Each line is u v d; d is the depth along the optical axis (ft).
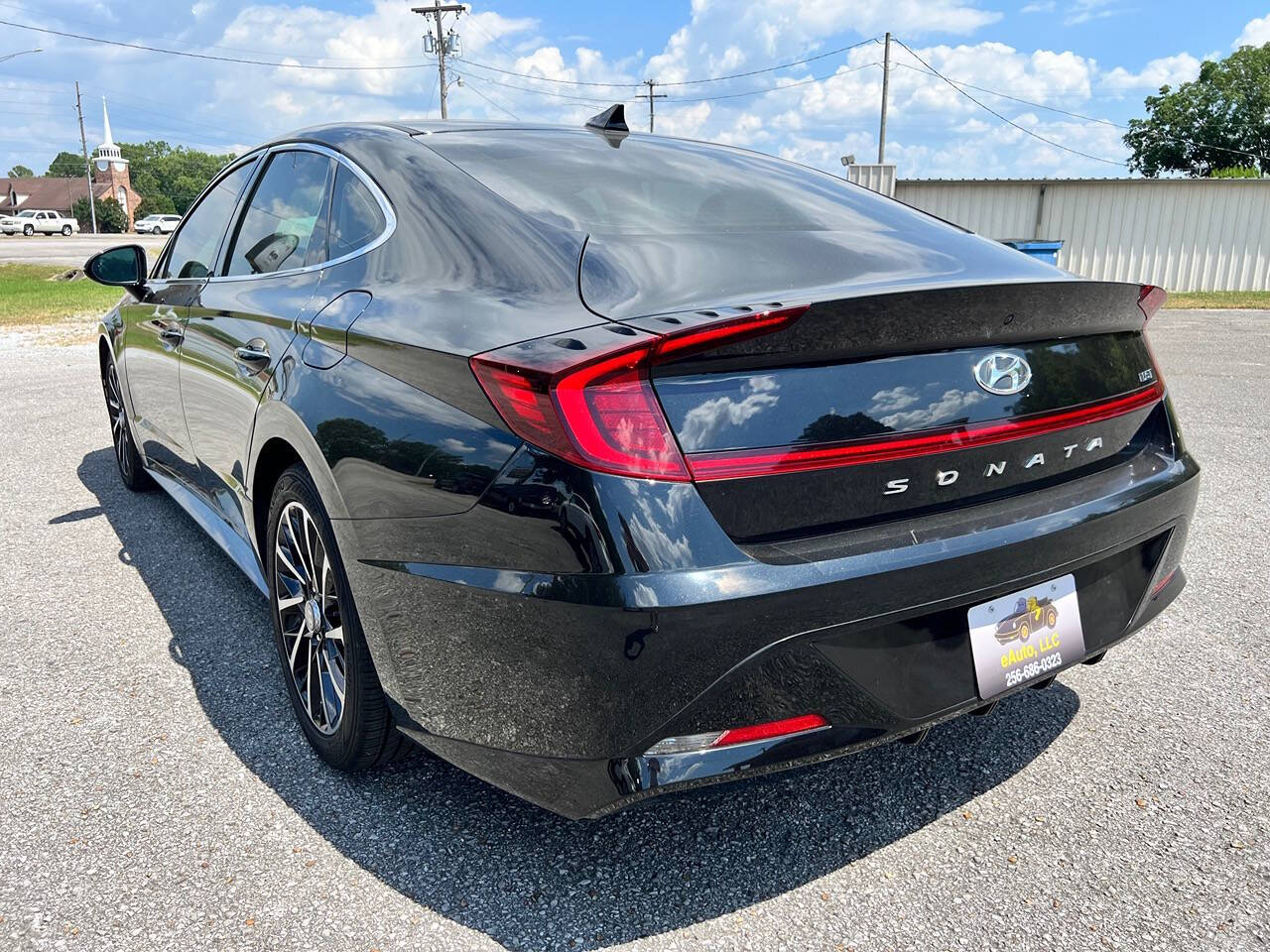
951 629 5.58
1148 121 169.48
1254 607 10.17
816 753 5.24
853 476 5.21
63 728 7.86
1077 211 69.46
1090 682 8.59
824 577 4.94
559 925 5.62
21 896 5.81
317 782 7.09
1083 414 6.23
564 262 5.88
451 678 5.54
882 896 5.84
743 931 5.56
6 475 16.02
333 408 6.31
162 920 5.62
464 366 5.32
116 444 14.94
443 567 5.39
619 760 5.00
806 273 5.93
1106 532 6.07
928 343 5.39
